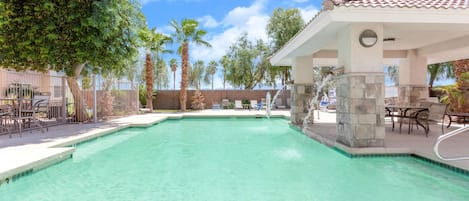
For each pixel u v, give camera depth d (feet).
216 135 33.53
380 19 19.31
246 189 14.62
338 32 22.65
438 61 42.73
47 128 30.30
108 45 34.37
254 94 79.30
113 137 32.07
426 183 15.16
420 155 19.20
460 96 36.29
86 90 44.78
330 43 29.01
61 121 38.96
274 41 82.74
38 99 31.81
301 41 27.91
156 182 15.87
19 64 35.81
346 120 21.44
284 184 15.35
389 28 22.52
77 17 31.14
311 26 23.47
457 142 22.39
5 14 29.78
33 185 15.47
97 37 32.12
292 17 80.53
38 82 44.04
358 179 16.01
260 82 95.61
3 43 32.17
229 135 33.47
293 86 38.37
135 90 55.52
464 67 40.19
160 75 105.09
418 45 35.06
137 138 31.48
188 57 67.87
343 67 21.62
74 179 16.48
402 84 40.04
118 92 49.52
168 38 67.10
